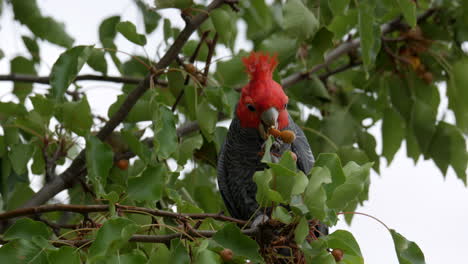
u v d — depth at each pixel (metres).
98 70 10.36
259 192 6.40
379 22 10.12
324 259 6.20
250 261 6.80
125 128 9.52
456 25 11.47
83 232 7.63
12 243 6.52
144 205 8.35
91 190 9.51
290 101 11.69
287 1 9.09
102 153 7.91
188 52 10.20
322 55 9.50
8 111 9.20
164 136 7.65
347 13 9.37
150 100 7.84
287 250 7.68
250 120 9.20
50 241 6.75
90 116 8.41
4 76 11.20
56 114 8.74
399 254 6.65
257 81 9.13
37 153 9.59
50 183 9.34
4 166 9.77
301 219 6.22
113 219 6.39
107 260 6.50
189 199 9.72
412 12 9.09
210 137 8.67
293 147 9.92
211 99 8.48
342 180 6.34
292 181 6.23
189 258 6.62
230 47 9.84
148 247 7.80
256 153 10.15
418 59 11.87
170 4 8.56
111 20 11.23
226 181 10.80
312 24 9.00
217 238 6.58
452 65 11.70
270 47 9.99
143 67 11.27
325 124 11.46
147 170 7.39
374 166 11.77
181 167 7.95
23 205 9.16
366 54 9.04
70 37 10.75
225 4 9.73
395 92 11.84
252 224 8.84
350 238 6.56
